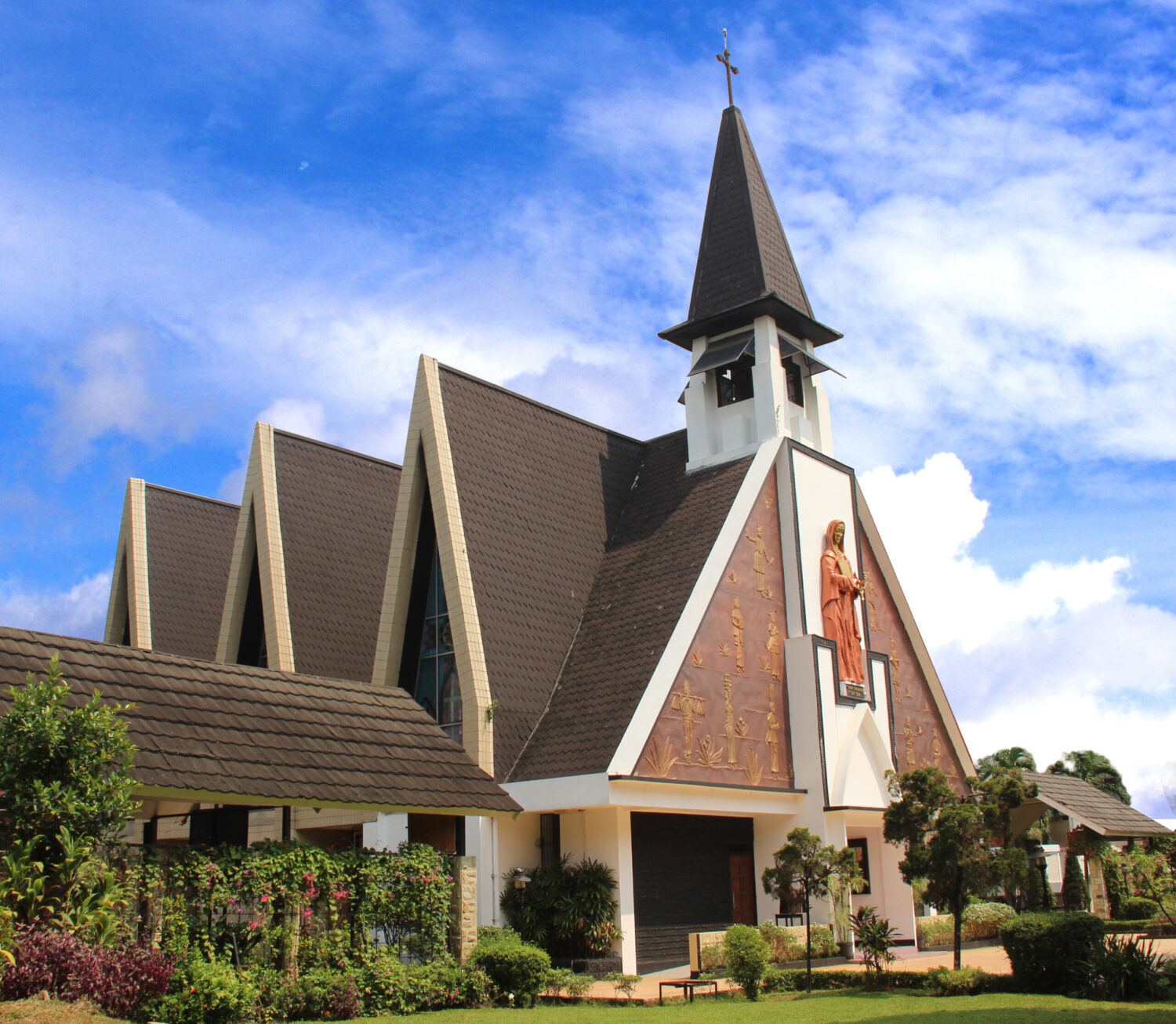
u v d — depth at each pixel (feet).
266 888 53.57
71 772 46.70
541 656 96.94
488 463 103.86
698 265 124.16
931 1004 61.41
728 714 95.50
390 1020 52.39
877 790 106.63
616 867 85.05
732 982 73.31
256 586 116.47
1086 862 144.25
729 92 131.23
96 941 45.50
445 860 63.10
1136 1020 51.52
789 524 107.86
